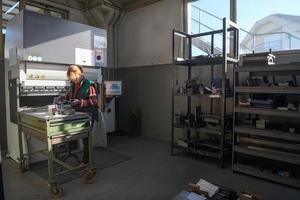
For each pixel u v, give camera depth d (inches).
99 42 154.1
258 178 110.1
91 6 187.6
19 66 118.9
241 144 116.3
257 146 110.4
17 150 126.3
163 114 181.3
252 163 117.4
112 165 126.4
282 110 101.1
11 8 166.6
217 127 129.5
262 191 97.7
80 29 142.4
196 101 159.0
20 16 119.3
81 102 118.6
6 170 119.0
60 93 134.6
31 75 123.3
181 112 159.5
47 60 126.5
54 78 132.9
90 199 90.7
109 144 169.8
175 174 115.0
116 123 209.6
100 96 159.8
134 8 193.3
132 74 200.8
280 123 113.3
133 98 201.5
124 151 152.3
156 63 183.0
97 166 124.3
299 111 97.0
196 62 136.4
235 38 130.9
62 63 134.0
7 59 134.6
